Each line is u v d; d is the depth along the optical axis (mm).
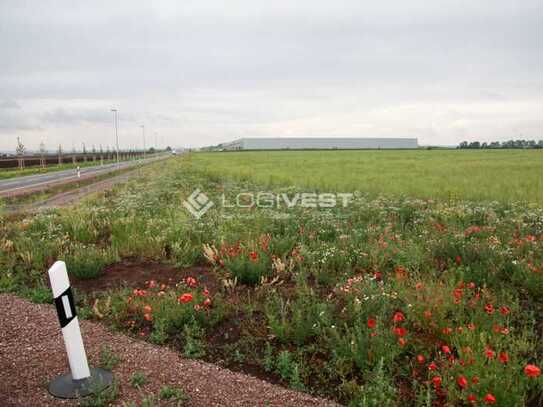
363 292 4910
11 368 3656
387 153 64750
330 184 17734
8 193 20391
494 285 5266
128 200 13344
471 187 15547
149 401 3080
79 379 3377
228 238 7844
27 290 5816
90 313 4930
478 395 3008
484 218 9656
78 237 8570
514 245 6762
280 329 4156
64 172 43281
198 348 4133
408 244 6941
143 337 4414
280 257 6852
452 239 7043
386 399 3174
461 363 3287
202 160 50438
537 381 3240
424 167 28719
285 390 3373
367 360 3656
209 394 3264
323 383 3549
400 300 4871
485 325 3984
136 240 7777
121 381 3432
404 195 14219
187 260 6945
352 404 3143
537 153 59500
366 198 13820
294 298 5250
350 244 7141
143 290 5605
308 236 8008
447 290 4652
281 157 53781
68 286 3326
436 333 4020
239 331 4496
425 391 3230
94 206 12898
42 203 16391
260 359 3928
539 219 8984
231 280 5910
